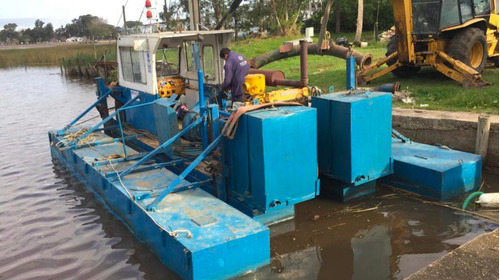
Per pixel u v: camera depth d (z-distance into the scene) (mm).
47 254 5922
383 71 12242
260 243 4875
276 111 5676
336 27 40625
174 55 9766
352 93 6801
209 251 4543
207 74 9109
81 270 5414
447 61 11047
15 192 8484
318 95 6840
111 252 5770
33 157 10984
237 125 5703
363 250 5438
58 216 7176
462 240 5562
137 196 5918
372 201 6859
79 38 122625
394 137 8289
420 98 10055
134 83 9273
